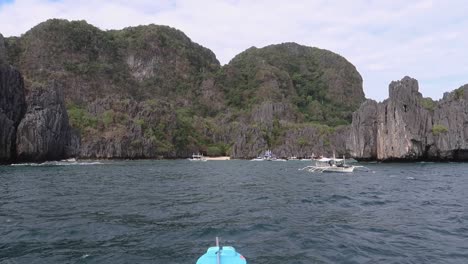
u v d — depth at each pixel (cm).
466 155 12025
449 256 1770
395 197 3903
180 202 3516
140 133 19262
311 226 2412
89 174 7325
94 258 1722
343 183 5653
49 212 2906
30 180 5741
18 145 10500
